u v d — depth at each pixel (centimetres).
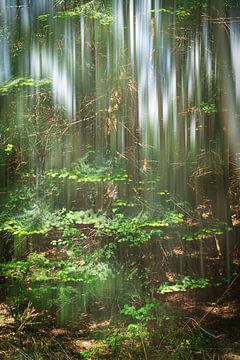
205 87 983
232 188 1083
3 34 970
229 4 1018
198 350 771
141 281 852
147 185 853
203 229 838
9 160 929
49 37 948
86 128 927
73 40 948
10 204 855
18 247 903
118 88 916
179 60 983
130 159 889
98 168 823
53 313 894
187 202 892
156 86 942
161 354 744
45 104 949
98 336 824
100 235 825
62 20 933
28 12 974
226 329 863
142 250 882
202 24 998
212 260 1070
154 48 946
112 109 910
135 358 742
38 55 943
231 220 1041
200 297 1002
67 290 815
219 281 1034
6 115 934
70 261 834
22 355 727
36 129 922
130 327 771
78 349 795
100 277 778
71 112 939
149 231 854
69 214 812
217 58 1002
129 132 911
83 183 894
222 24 1007
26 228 794
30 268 836
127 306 764
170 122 961
